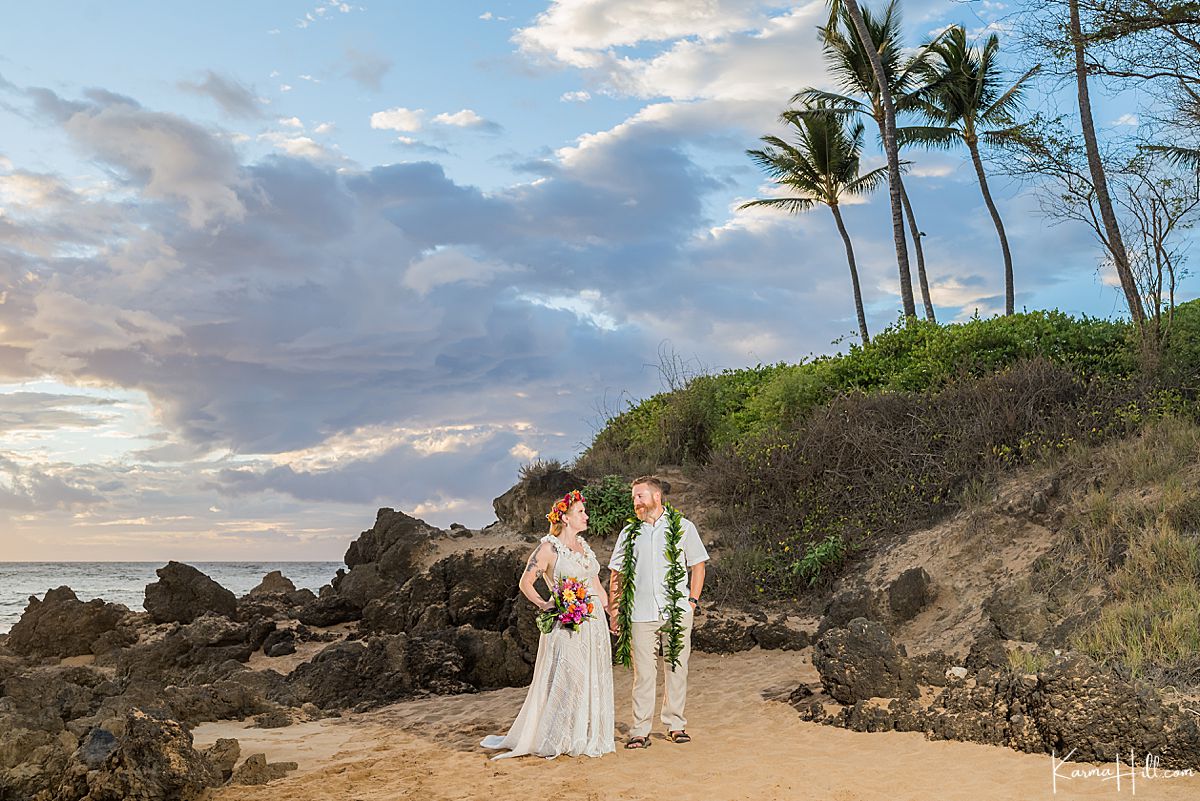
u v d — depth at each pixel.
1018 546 11.59
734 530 15.24
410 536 17.20
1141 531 10.39
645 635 7.63
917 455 14.17
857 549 13.25
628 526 7.93
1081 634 9.21
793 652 11.31
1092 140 16.50
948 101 29.72
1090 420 13.23
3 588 48.16
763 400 18.77
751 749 7.36
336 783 6.77
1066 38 16.11
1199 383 13.34
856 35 28.94
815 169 31.30
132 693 9.59
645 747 7.50
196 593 17.19
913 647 10.66
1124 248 15.16
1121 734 6.65
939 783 6.21
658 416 19.56
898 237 25.17
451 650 11.60
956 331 17.95
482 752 7.62
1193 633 8.39
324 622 16.58
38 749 6.98
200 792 6.39
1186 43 15.41
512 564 14.72
